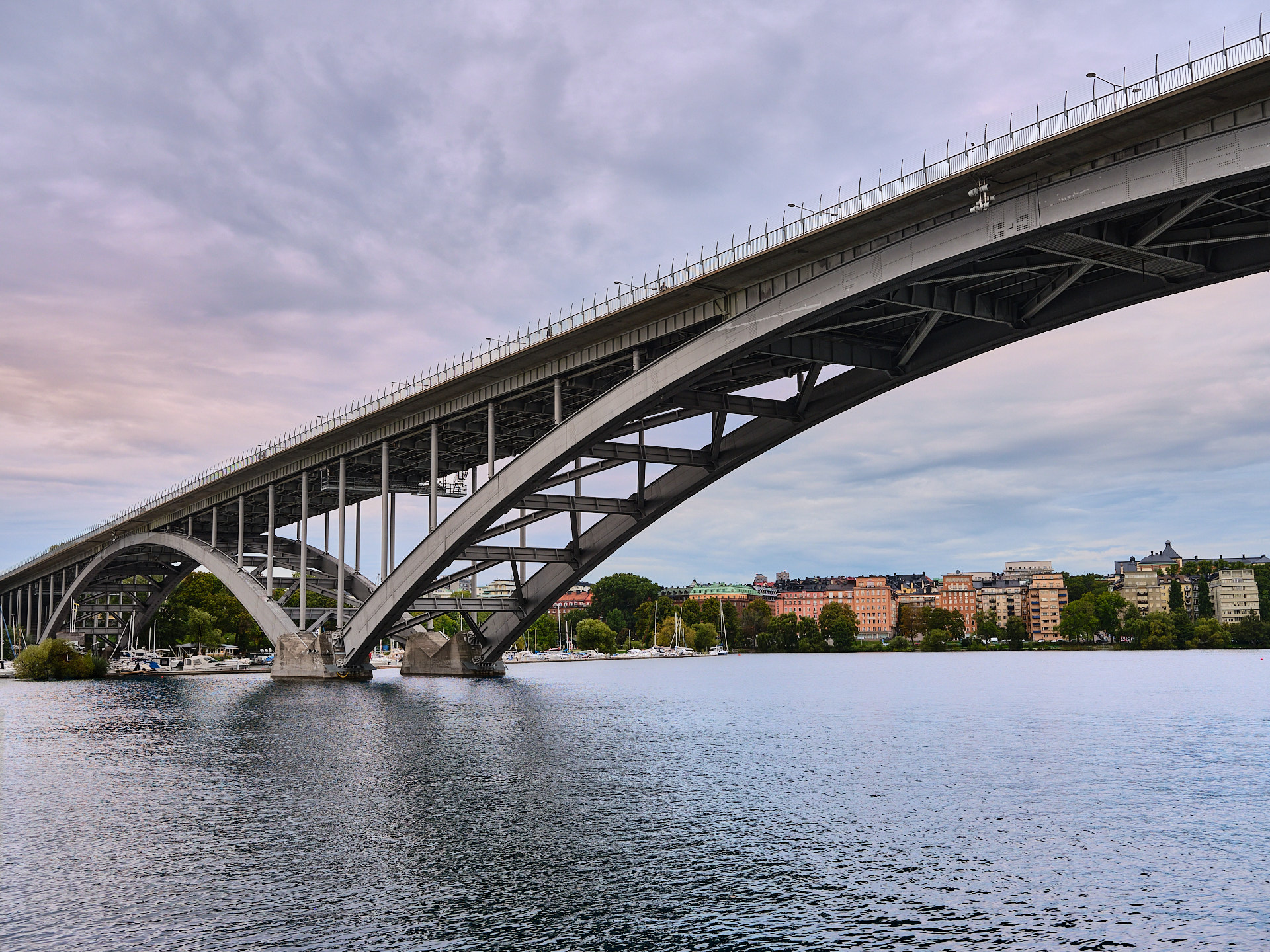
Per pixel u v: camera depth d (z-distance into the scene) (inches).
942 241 1579.7
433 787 1355.8
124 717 2491.4
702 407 2180.1
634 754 1686.8
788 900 852.0
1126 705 2878.9
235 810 1214.3
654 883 898.7
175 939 767.1
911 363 2012.8
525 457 2351.1
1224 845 1035.3
